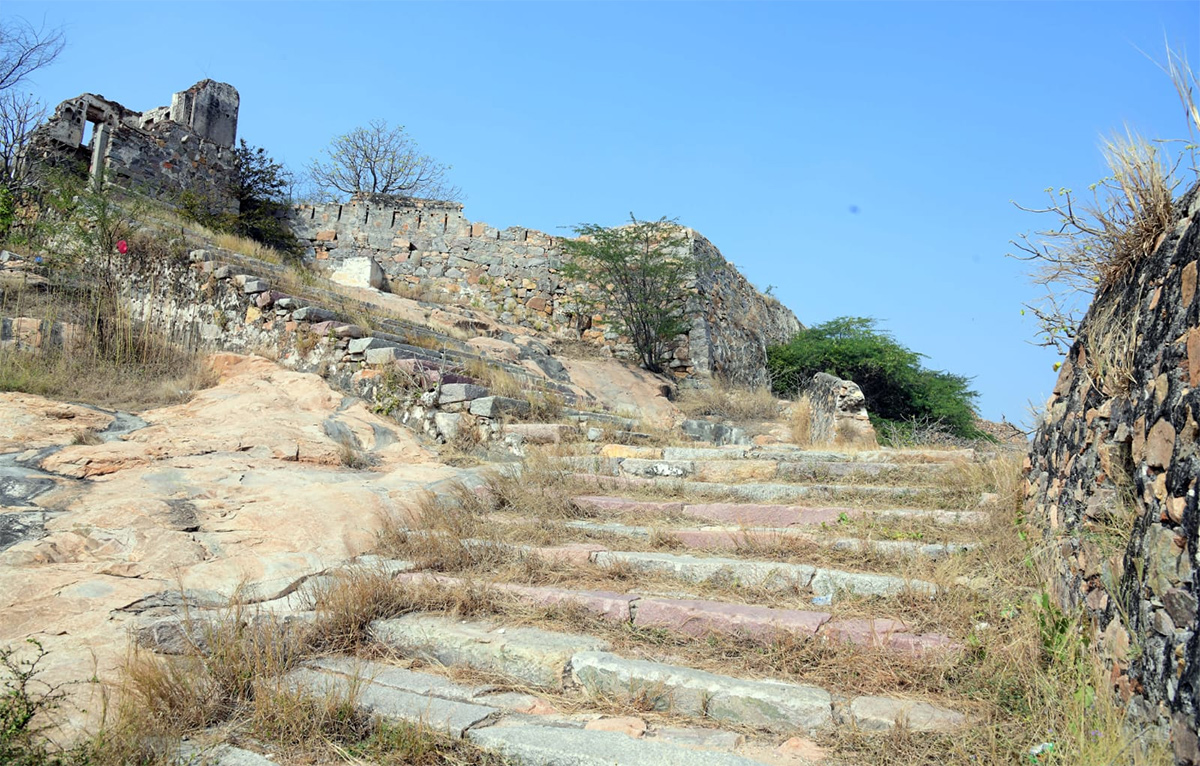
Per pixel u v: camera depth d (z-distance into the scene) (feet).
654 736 10.43
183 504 16.58
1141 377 10.25
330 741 10.12
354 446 23.54
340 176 104.63
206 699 10.72
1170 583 8.34
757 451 23.25
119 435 20.72
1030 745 9.61
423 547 16.52
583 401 35.55
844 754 9.85
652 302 59.52
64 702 10.16
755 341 71.72
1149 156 11.76
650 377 55.83
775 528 17.21
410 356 28.89
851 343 66.90
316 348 29.76
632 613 13.37
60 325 27.76
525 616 13.57
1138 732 8.52
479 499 19.56
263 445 21.34
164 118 62.44
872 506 18.19
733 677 11.57
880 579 13.97
